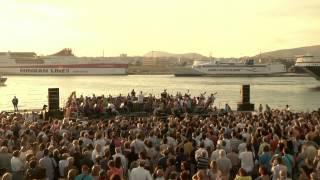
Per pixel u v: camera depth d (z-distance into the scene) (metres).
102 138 21.02
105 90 147.88
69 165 15.96
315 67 177.38
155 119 31.45
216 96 119.38
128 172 17.95
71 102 45.38
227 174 17.70
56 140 22.38
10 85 178.38
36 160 16.31
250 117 31.25
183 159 18.84
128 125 27.09
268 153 18.73
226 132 23.48
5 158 17.98
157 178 15.54
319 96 123.94
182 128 24.03
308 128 25.02
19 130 26.36
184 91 143.12
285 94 133.62
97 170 14.77
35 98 105.62
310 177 15.32
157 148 20.22
